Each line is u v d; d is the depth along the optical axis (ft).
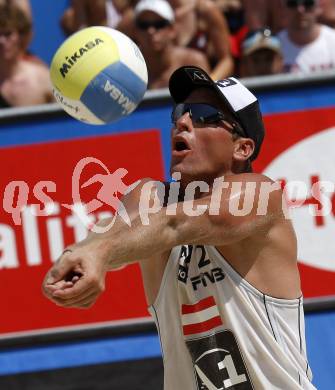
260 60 71.51
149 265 33.32
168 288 32.76
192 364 32.86
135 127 57.11
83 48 37.22
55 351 57.26
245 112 33.12
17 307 57.31
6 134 57.31
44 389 57.47
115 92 37.29
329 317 55.52
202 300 31.94
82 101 37.35
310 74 56.13
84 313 57.11
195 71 32.12
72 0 86.63
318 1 78.54
